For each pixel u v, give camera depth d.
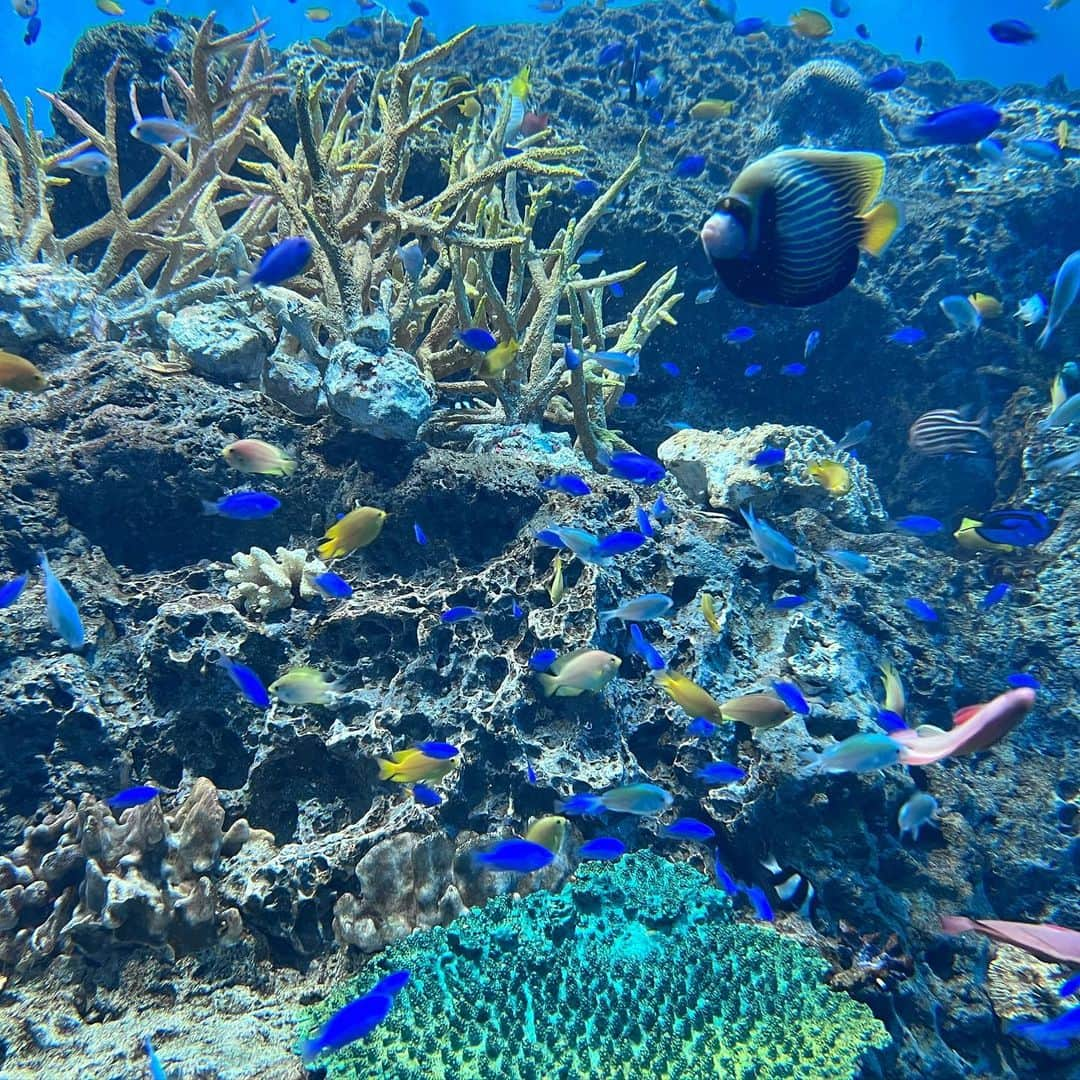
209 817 0.73
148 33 1.54
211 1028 0.65
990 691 1.04
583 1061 0.58
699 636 0.88
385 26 2.41
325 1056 0.59
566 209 1.47
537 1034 0.59
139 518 0.91
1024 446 1.39
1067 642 1.07
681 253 1.47
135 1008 0.67
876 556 1.10
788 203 0.46
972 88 2.56
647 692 0.86
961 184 1.74
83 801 0.75
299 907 0.71
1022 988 0.80
